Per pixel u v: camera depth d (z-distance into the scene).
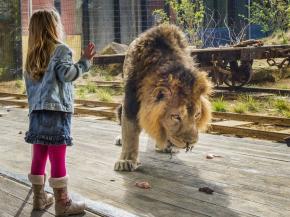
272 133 7.83
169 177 5.24
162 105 4.71
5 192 4.46
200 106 4.82
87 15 28.59
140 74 5.20
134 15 29.00
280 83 17.05
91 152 6.59
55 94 3.71
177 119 4.65
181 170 5.54
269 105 12.12
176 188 4.81
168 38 5.43
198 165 5.77
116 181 5.09
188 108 4.66
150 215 4.01
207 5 30.88
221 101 12.09
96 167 5.73
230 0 31.08
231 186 4.87
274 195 4.55
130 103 5.34
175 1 25.17
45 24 3.77
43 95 3.71
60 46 3.72
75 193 4.42
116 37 28.98
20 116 10.61
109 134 8.03
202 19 25.97
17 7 24.47
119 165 5.53
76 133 8.16
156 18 27.69
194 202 4.35
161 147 4.93
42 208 4.03
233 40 27.45
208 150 6.61
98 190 4.77
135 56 5.34
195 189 4.77
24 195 4.37
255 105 11.89
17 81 21.19
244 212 4.08
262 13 25.06
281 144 6.96
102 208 3.95
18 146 7.11
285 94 13.96
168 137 4.79
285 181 5.03
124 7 28.97
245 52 14.92
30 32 3.82
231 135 8.57
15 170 5.65
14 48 24.28
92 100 13.73
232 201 4.38
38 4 27.05
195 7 26.22
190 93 4.68
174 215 4.00
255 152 6.44
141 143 7.16
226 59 14.95
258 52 15.12
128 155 5.60
